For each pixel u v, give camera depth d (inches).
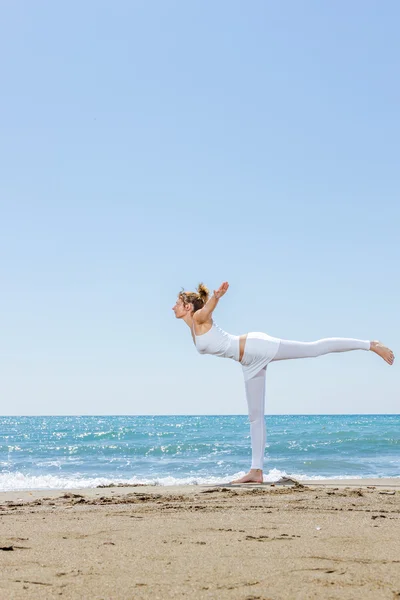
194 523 159.9
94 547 126.3
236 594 90.5
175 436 1518.2
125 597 89.0
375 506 197.6
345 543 129.4
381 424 2896.2
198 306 320.8
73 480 450.9
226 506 201.5
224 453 891.4
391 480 380.2
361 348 314.0
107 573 103.1
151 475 569.0
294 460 702.5
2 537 139.7
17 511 201.3
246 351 313.7
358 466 630.5
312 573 102.7
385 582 97.0
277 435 1378.0
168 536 139.5
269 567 107.0
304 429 2026.3
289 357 314.5
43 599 88.0
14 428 2743.6
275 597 89.0
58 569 106.4
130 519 169.8
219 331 315.6
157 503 218.2
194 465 689.0
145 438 1418.6
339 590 92.6
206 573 102.9
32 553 120.4
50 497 272.4
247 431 1959.9
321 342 314.0
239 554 118.0
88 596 89.5
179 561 112.1
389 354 310.7
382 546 125.9
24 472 611.8
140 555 117.6
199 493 263.3
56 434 1909.4
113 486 362.0
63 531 148.2
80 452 940.6
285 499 223.9
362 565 108.4
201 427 2541.8
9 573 103.5
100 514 184.7
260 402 327.3
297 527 151.9
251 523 159.0
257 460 331.3
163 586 94.8
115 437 1504.7
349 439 1142.3
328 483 342.3
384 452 856.9
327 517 170.4
